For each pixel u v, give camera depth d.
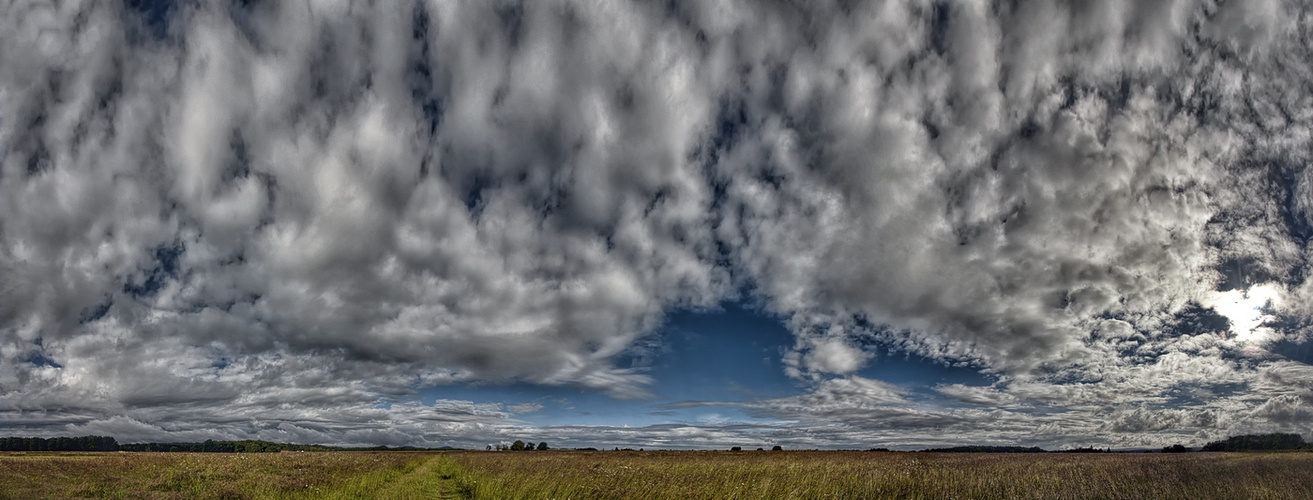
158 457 27.34
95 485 17.67
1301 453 23.19
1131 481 19.09
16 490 16.44
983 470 23.12
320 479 20.59
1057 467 23.77
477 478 22.92
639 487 18.72
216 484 18.47
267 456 29.52
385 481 23.73
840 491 18.34
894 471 22.28
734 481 19.42
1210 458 23.56
